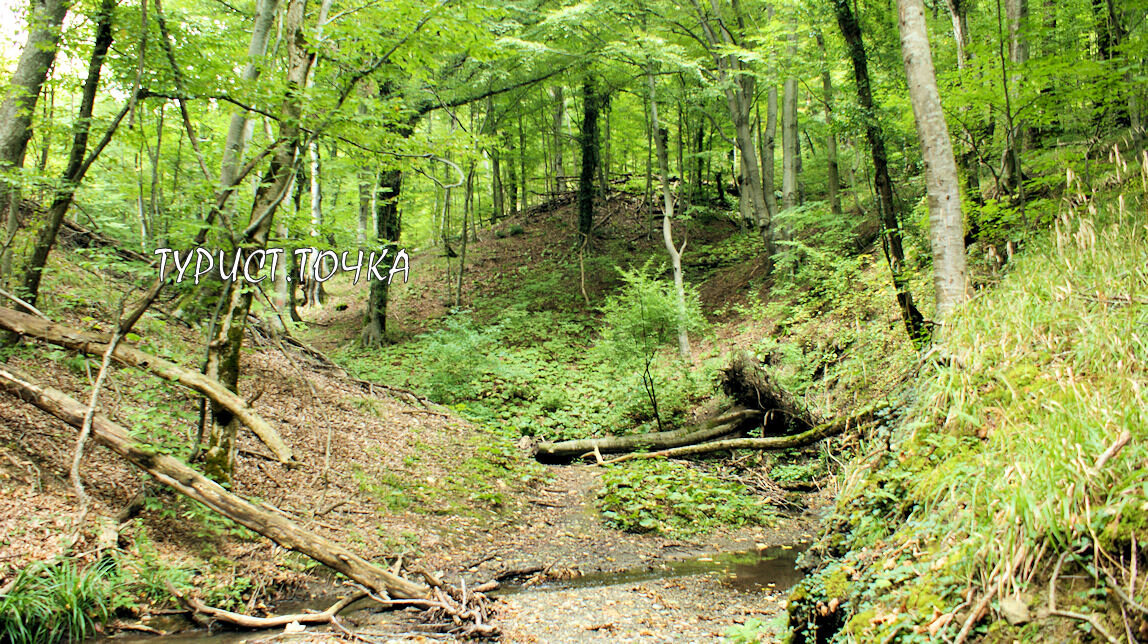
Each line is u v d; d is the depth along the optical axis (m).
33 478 5.17
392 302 21.89
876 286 12.57
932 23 13.52
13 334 6.52
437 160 7.74
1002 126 8.93
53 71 6.73
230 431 6.23
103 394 6.85
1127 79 7.78
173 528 5.53
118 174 9.41
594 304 20.62
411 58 7.15
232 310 6.38
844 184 21.16
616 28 16.92
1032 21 7.81
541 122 27.94
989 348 4.53
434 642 4.53
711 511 8.41
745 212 23.80
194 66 6.14
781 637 4.04
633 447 11.01
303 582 5.65
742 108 18.41
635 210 27.95
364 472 8.05
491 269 24.59
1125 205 6.04
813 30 10.71
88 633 4.30
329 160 9.59
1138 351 3.54
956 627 2.67
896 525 3.97
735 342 15.63
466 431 10.83
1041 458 2.82
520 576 6.40
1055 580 2.52
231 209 6.63
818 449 9.96
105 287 9.22
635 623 4.97
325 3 7.04
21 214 8.20
